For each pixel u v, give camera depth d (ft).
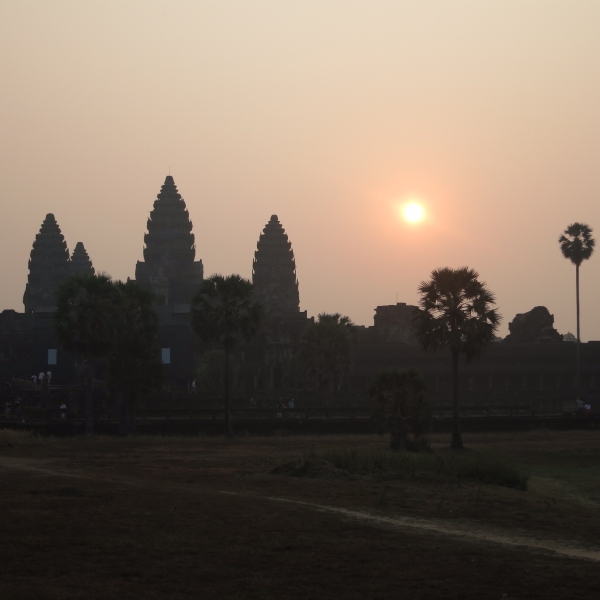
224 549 69.36
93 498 91.45
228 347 227.81
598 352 478.59
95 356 221.87
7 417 245.86
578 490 122.52
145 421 232.32
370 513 88.38
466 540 75.36
